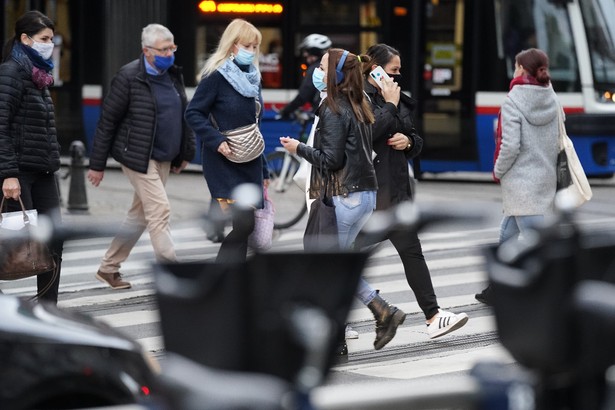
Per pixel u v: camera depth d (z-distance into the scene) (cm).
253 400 386
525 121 2016
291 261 433
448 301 2198
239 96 1955
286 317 427
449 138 4416
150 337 1814
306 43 3297
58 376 793
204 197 3862
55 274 1803
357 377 1564
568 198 457
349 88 1645
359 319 2014
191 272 447
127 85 2153
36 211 1767
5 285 2261
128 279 2372
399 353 1741
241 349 429
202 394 388
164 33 2145
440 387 454
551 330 440
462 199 3850
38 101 1823
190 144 2209
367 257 444
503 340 455
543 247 446
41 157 1828
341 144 1631
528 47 4297
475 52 4366
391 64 1827
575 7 4241
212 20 4500
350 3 4428
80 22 4622
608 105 4234
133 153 2152
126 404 802
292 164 3469
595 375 452
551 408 456
